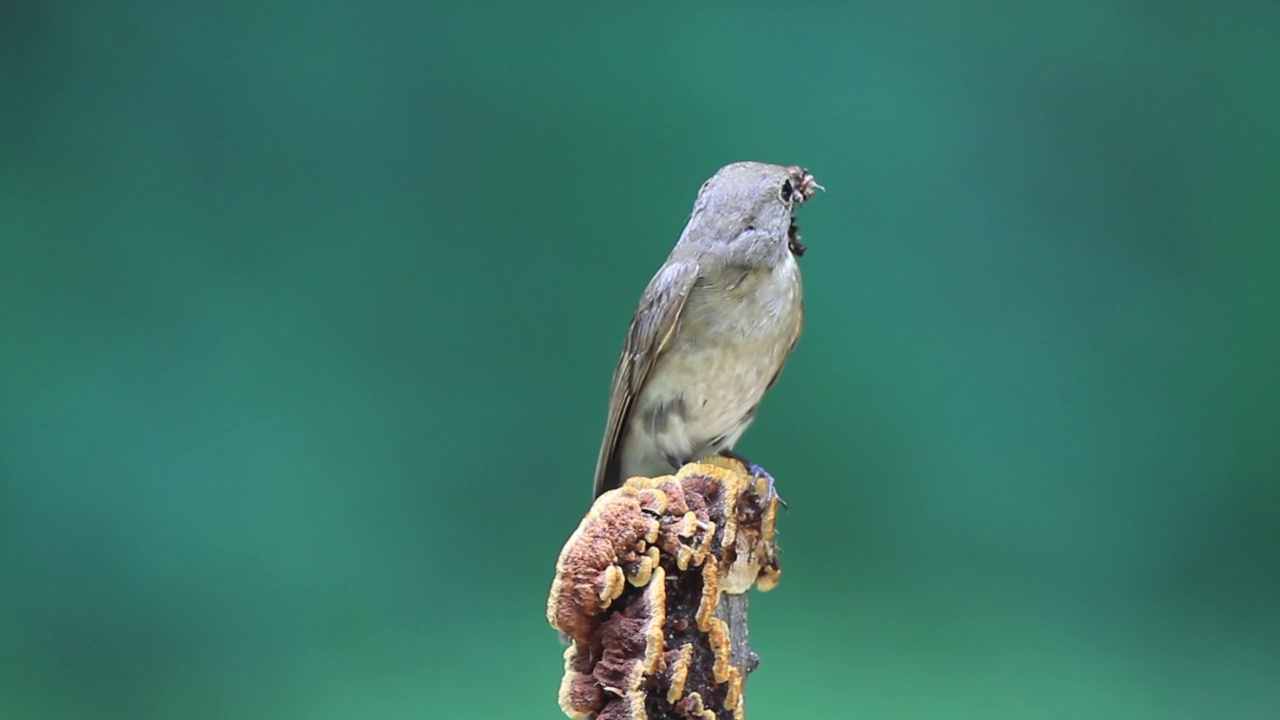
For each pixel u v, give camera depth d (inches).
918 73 426.0
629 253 414.3
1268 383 418.6
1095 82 431.2
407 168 418.3
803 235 413.4
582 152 417.4
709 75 418.6
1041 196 427.2
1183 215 428.1
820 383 408.8
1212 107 430.6
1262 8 434.3
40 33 408.5
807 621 392.8
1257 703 383.9
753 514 211.5
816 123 418.9
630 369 279.3
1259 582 407.8
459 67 420.5
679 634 195.3
